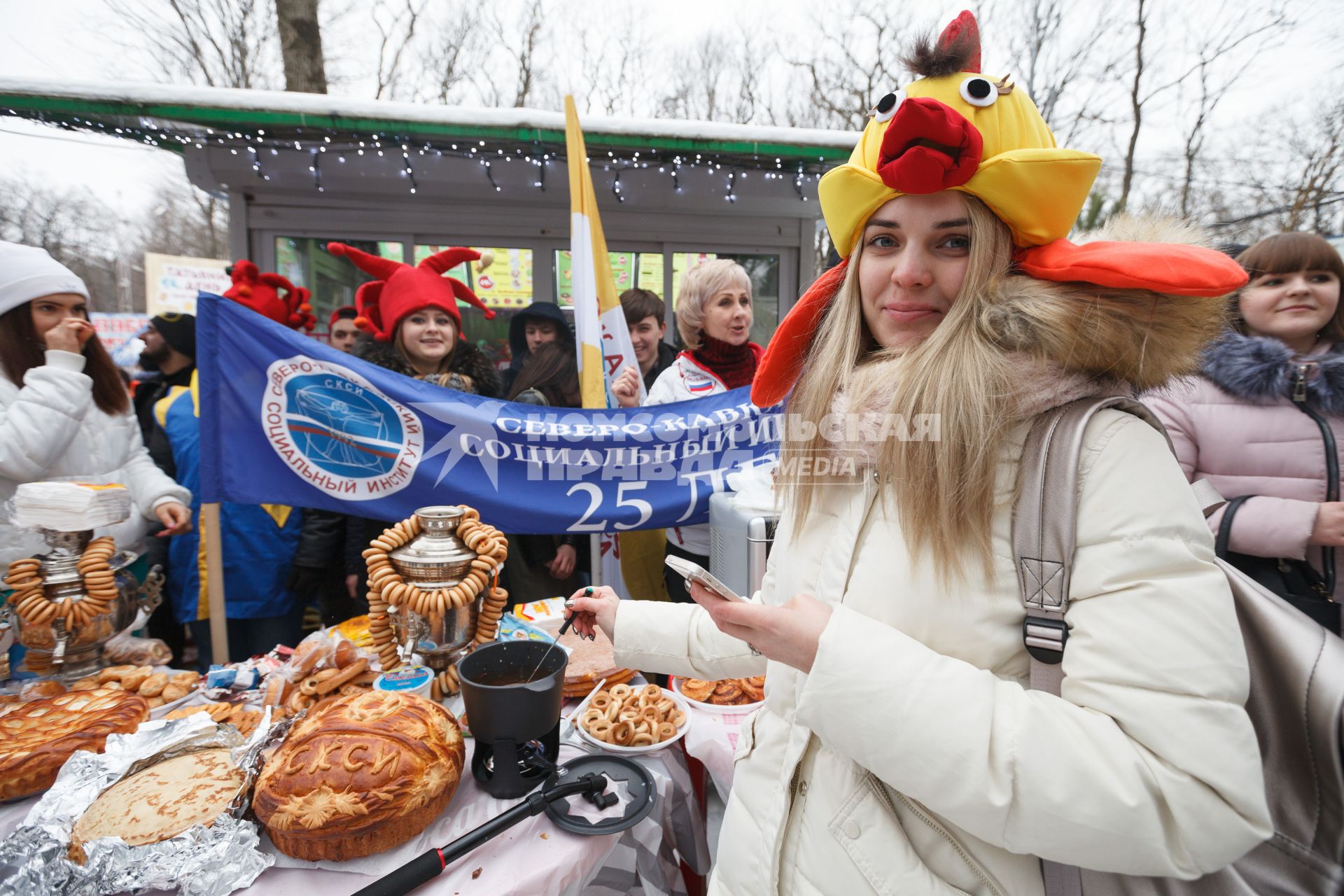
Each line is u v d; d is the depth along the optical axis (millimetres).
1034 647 580
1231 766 493
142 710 1087
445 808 891
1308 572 1524
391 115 3104
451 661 1180
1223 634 515
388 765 819
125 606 1283
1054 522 577
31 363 1733
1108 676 524
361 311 2570
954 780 534
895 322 715
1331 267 1661
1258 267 1744
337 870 790
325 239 3832
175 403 2438
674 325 4273
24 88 2848
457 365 2543
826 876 679
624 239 4121
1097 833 499
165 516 1760
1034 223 639
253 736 961
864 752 574
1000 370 605
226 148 3514
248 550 2289
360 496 1980
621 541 2486
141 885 729
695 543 2289
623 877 992
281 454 1913
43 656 1214
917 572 631
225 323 1860
